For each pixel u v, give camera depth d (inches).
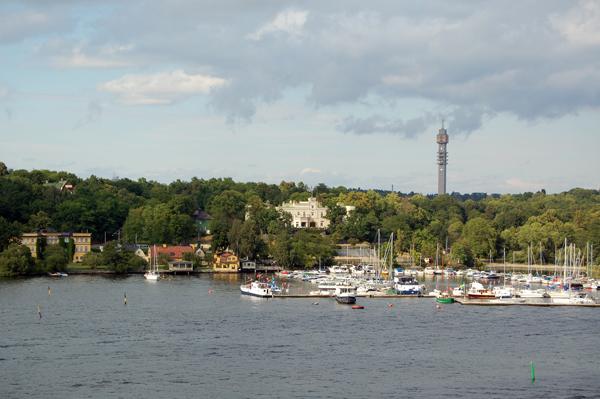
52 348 7460.6
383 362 7091.5
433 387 6309.1
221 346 7667.3
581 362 7170.3
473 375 6683.1
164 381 6373.0
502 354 7470.5
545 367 6978.4
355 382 6422.2
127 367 6796.3
